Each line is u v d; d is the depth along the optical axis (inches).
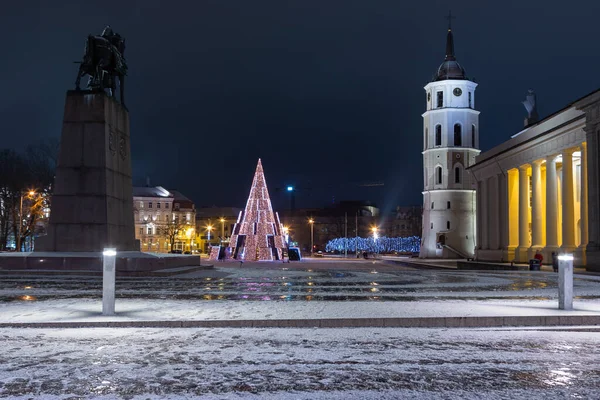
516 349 408.5
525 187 2325.3
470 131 3614.7
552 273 1414.9
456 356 383.9
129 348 407.2
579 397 287.1
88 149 1124.5
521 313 552.1
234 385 308.8
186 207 5979.3
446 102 3619.6
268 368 347.9
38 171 2886.3
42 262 1103.0
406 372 338.6
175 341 434.6
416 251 4731.8
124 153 1223.5
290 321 510.9
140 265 1115.3
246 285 927.7
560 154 1982.0
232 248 2822.3
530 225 2522.1
